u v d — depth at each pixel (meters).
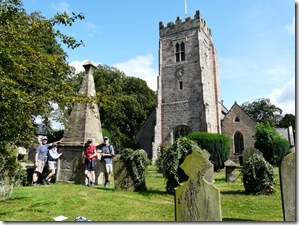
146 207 6.85
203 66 31.92
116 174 9.14
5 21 6.14
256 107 61.16
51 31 6.87
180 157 8.45
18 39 6.09
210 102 32.62
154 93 44.44
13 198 7.39
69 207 6.61
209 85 33.44
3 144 5.61
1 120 5.30
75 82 19.25
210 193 4.87
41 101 6.26
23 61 5.94
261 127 26.73
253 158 9.14
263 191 8.77
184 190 5.07
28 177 10.80
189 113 30.44
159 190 9.43
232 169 12.95
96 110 11.91
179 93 31.73
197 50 32.06
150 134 34.59
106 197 7.68
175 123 30.98
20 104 5.48
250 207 6.98
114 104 8.14
